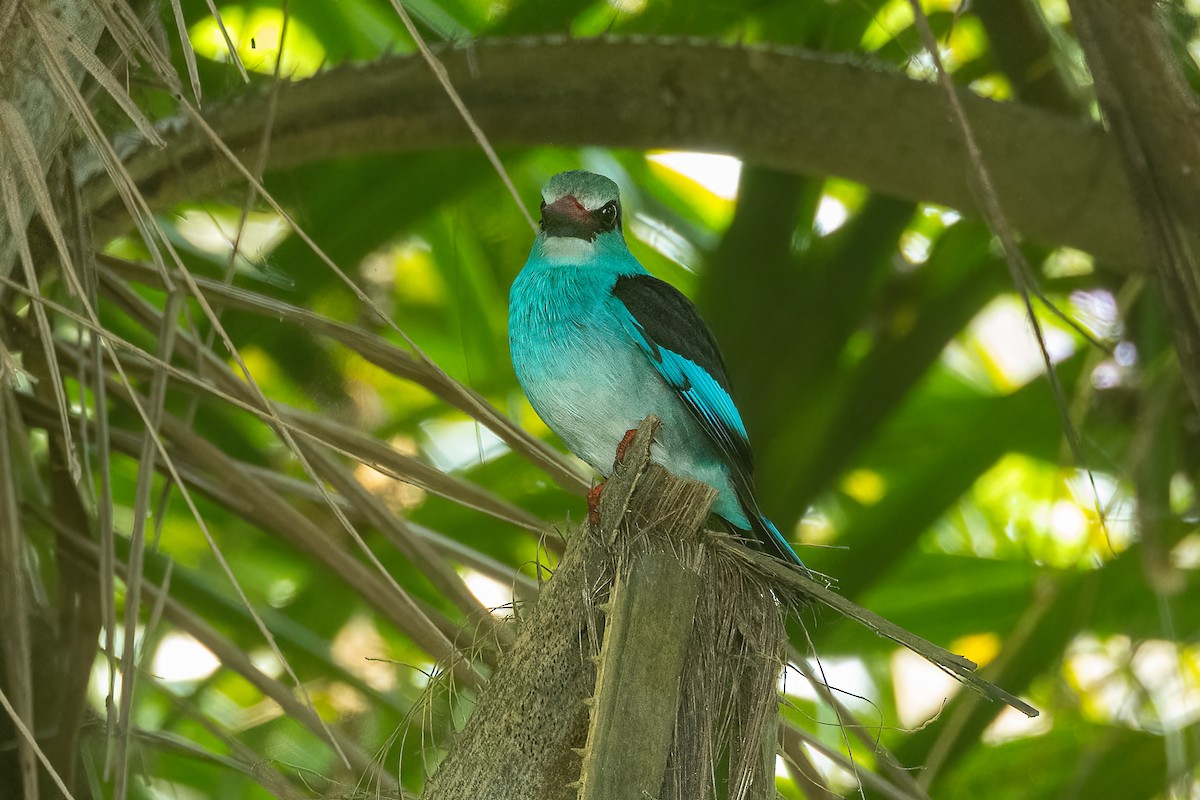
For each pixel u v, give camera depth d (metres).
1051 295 9.07
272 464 9.92
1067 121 6.69
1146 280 6.75
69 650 6.10
